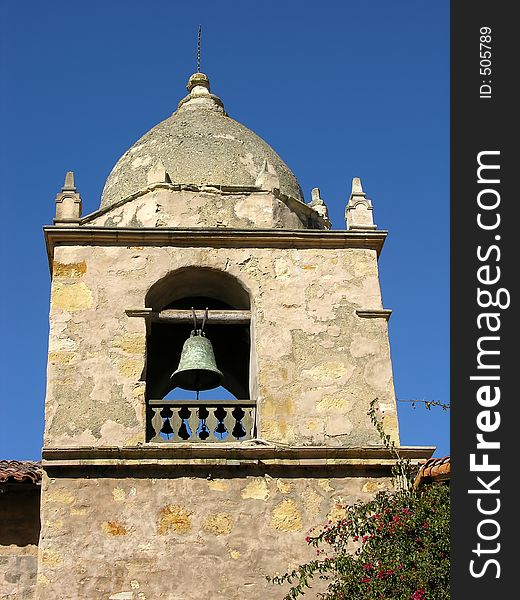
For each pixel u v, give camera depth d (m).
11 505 15.92
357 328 16.27
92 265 16.39
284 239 16.77
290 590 14.10
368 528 14.01
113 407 15.36
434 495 13.66
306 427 15.43
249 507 14.76
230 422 15.62
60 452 14.73
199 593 14.15
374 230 17.00
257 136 19.17
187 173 17.62
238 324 16.69
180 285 16.77
